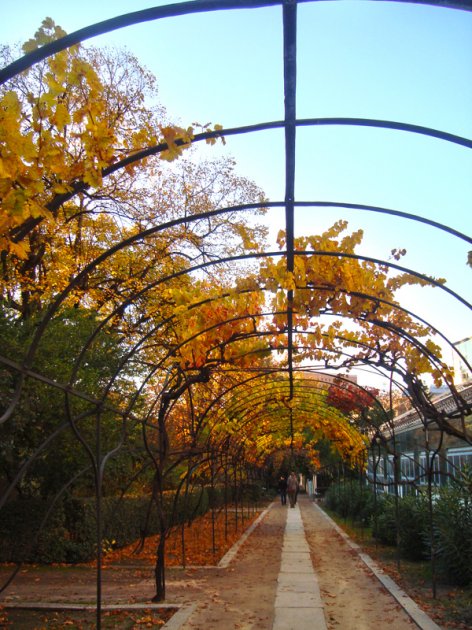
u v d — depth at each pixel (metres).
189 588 8.34
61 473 10.67
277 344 8.01
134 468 13.60
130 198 14.99
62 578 9.06
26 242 3.19
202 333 7.28
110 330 14.53
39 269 14.55
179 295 7.06
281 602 7.40
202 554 11.76
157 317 14.98
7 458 8.88
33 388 9.02
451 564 8.05
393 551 11.80
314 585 8.55
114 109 13.05
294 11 2.47
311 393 14.17
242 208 4.27
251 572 9.73
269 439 20.11
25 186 2.96
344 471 21.81
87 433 10.11
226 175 16.30
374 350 8.00
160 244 15.27
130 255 15.14
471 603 6.92
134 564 10.51
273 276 6.32
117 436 10.84
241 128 3.40
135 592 8.04
